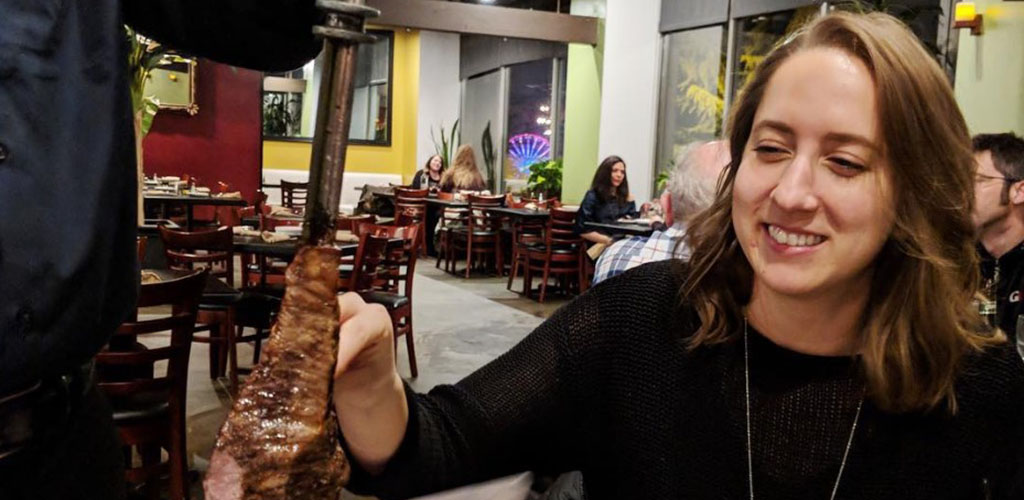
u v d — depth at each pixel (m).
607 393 1.00
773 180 0.83
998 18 4.20
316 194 0.62
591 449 1.03
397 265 4.59
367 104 14.03
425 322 5.98
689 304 0.97
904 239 0.85
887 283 0.89
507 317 6.29
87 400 1.25
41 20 1.02
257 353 4.23
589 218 6.75
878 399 0.88
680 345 0.96
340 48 0.58
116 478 1.36
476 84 13.22
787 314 0.90
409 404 0.87
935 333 0.86
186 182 7.59
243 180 9.23
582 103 9.80
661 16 8.25
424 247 9.84
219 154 9.08
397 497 0.88
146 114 3.67
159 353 2.39
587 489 1.04
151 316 5.47
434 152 13.50
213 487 0.60
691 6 7.79
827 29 0.84
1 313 1.02
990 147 2.02
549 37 9.42
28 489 1.12
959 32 4.52
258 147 9.24
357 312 0.76
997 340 0.93
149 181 7.51
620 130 8.85
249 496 0.59
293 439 0.60
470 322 6.05
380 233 4.84
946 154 0.82
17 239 1.02
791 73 0.83
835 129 0.79
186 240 4.00
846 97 0.80
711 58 7.66
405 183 13.48
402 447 0.86
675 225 2.23
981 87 4.34
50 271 1.05
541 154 11.47
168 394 2.53
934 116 0.81
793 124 0.82
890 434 0.90
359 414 0.83
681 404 0.95
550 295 7.39
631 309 1.00
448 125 13.67
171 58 7.29
